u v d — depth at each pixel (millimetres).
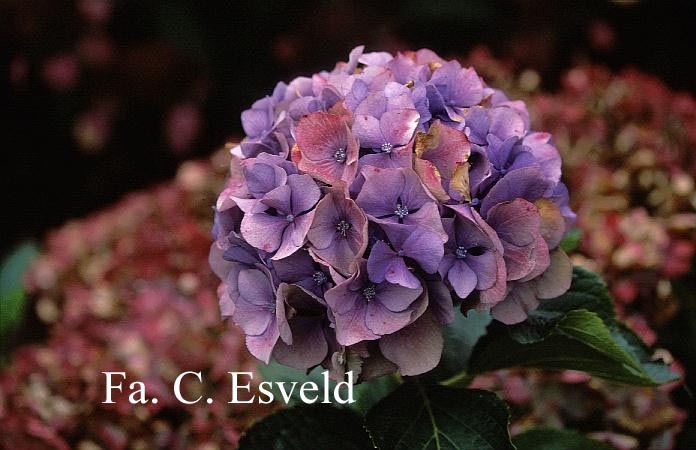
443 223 674
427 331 687
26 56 1900
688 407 1002
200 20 1870
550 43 1845
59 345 1012
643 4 1903
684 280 1043
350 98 698
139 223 1252
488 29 1883
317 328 694
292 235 679
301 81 747
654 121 1189
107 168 2020
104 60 1866
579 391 901
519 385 903
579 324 712
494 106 745
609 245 1004
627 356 714
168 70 1908
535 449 816
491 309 705
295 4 1856
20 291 1271
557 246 710
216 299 1035
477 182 689
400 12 1836
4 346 1276
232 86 1910
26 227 2029
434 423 722
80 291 1113
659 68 1941
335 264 675
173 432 910
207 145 1970
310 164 683
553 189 716
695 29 1915
